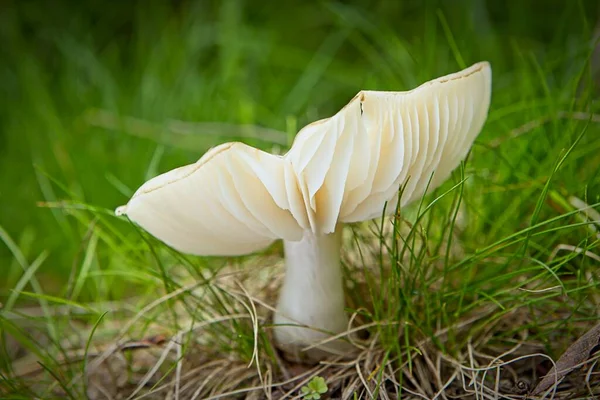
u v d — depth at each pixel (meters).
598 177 0.20
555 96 0.23
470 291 0.18
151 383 0.20
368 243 0.21
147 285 0.22
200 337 0.21
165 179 0.16
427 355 0.19
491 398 0.18
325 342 0.18
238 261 0.22
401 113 0.16
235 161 0.16
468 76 0.16
